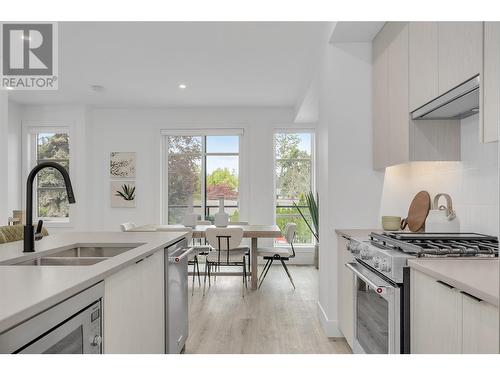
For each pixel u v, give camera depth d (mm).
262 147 6730
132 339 1785
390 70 2812
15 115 6461
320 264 3719
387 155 2871
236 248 4945
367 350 2205
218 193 6906
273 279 5520
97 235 2754
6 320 848
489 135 1567
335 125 3326
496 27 1519
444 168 2596
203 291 4812
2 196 4324
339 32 3129
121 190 6781
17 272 1334
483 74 1614
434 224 2418
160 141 6801
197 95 5977
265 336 3250
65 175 1883
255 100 6266
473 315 1205
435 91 2066
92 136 6793
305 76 5016
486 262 1636
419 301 1638
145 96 6035
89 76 5051
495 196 2059
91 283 1257
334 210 3299
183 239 2850
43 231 2980
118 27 3592
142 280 1953
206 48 4102
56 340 1074
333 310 3230
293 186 6906
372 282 1996
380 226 3291
